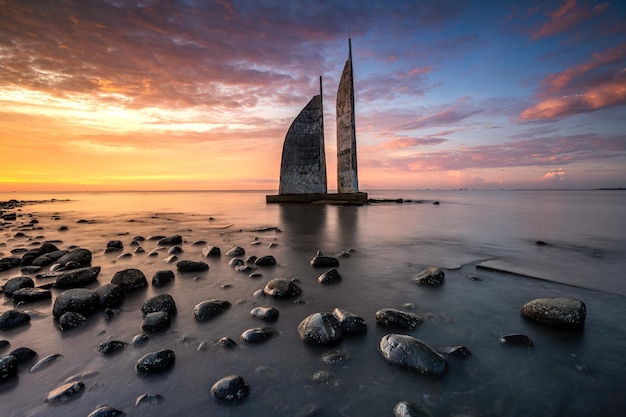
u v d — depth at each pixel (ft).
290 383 6.09
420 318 8.86
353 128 61.62
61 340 7.88
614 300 10.34
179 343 7.64
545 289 11.46
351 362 6.79
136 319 9.06
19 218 42.45
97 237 24.30
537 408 5.38
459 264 15.12
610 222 33.86
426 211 48.70
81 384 6.03
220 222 34.14
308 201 65.26
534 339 7.74
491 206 64.18
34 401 5.67
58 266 14.67
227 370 6.53
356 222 33.35
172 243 20.70
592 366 6.59
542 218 38.27
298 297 10.72
